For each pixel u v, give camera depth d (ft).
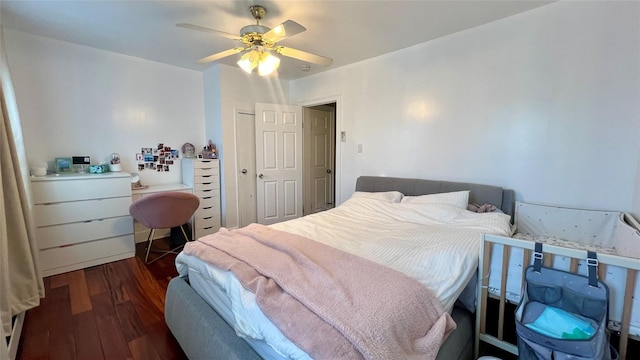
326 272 4.67
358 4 7.34
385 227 7.87
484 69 8.67
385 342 3.34
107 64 11.13
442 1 7.26
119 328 6.60
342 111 12.60
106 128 11.30
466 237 6.72
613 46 6.70
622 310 4.18
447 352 4.35
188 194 10.41
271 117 13.91
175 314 5.83
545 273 4.56
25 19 8.30
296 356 3.39
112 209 10.16
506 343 5.06
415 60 10.14
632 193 6.67
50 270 9.10
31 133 9.79
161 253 11.13
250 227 7.23
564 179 7.57
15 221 6.46
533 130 7.96
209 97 13.39
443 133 9.69
